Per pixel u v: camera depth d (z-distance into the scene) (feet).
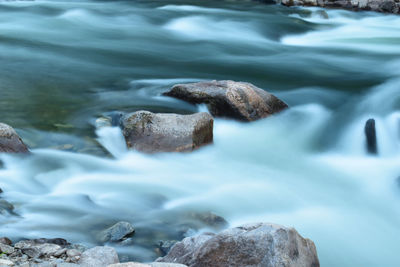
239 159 27.61
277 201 23.50
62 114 31.04
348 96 37.93
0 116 29.96
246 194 23.84
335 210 23.15
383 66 46.78
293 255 14.19
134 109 32.09
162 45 51.93
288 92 38.45
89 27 56.90
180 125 26.86
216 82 32.40
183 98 32.63
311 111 34.50
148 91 36.50
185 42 53.83
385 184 25.94
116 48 49.26
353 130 31.96
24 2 68.28
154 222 20.26
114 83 38.29
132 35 54.85
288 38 60.03
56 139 27.50
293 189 24.89
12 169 23.59
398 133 31.65
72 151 26.27
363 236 21.25
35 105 32.30
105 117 30.68
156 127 26.68
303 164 28.04
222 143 28.94
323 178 26.45
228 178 25.26
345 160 28.86
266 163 27.63
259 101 31.71
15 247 16.42
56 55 45.09
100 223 19.86
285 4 75.46
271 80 41.65
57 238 17.60
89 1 72.43
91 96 34.88
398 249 20.48
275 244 14.03
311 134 31.40
